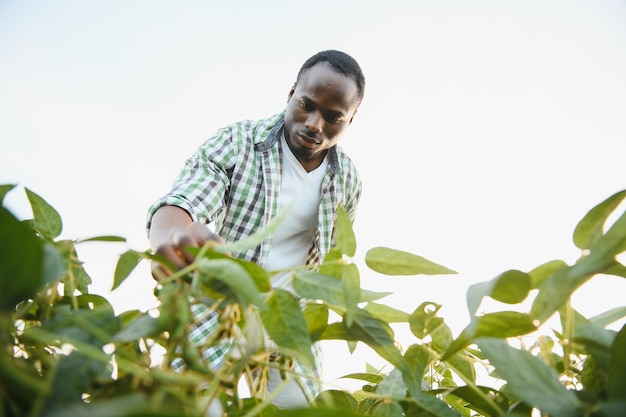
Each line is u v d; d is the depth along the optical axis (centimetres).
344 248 46
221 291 36
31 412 25
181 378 28
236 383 33
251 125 146
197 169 127
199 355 34
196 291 35
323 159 152
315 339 46
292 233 146
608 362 39
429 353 49
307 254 149
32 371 34
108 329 34
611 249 35
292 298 40
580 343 41
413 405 44
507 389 47
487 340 36
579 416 33
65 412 22
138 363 33
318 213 149
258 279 40
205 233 56
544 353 41
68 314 34
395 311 53
